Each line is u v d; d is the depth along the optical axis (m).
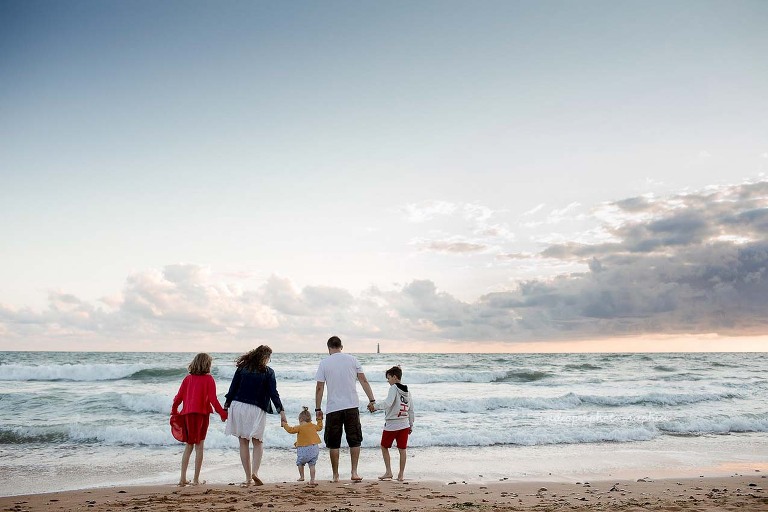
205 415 7.18
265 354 7.08
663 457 10.45
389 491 6.81
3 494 7.18
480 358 58.34
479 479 8.39
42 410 14.92
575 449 11.20
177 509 5.50
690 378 28.98
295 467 9.32
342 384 7.48
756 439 12.55
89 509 5.59
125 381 24.72
